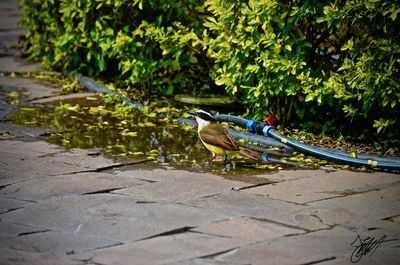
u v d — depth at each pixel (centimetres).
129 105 1503
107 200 998
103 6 1591
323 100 1290
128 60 1507
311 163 1190
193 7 1501
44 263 802
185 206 980
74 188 1045
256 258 819
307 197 1021
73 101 1539
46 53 1864
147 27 1462
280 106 1371
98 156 1199
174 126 1388
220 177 1105
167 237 876
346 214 960
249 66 1285
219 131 1158
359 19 1249
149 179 1091
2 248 840
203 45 1368
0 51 2056
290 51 1280
